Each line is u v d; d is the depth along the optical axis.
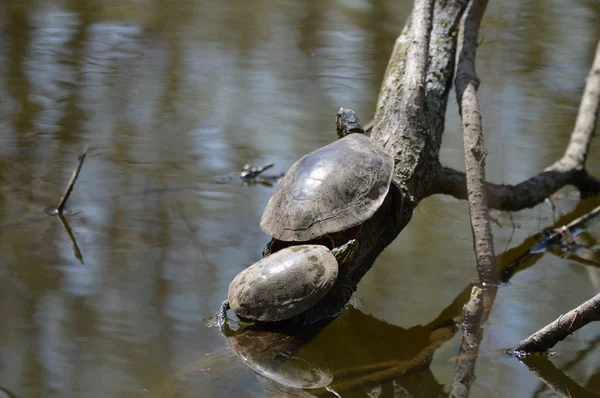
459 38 9.30
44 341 6.30
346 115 7.91
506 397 5.83
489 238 8.04
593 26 16.73
